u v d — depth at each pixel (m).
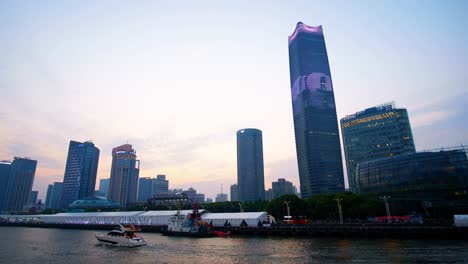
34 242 122.00
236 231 144.38
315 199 191.00
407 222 130.00
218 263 70.25
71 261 76.44
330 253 78.25
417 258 67.50
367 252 77.62
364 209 169.00
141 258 79.00
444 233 103.44
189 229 140.12
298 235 129.25
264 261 70.69
